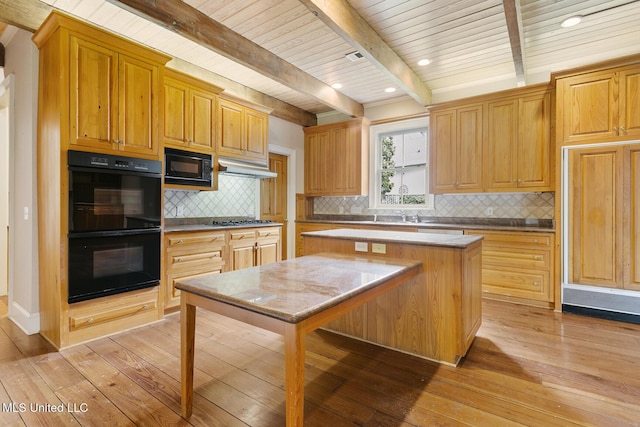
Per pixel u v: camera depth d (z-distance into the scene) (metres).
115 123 2.54
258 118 4.35
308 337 2.60
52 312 2.41
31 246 2.61
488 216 4.21
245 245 3.79
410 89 3.83
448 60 3.62
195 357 2.24
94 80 2.43
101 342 2.45
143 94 2.72
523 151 3.70
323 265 1.97
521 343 2.46
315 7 2.31
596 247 2.96
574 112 3.07
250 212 4.71
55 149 2.32
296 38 3.13
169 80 3.22
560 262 3.16
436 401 1.73
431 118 4.34
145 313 2.78
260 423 1.56
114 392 1.81
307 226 5.26
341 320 2.65
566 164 3.09
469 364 2.14
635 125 2.81
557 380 1.94
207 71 3.95
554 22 2.89
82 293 2.38
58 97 2.28
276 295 1.34
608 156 2.90
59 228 2.29
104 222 2.48
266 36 3.09
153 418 1.59
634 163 2.79
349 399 1.75
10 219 2.90
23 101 2.73
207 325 2.83
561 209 3.14
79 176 2.34
